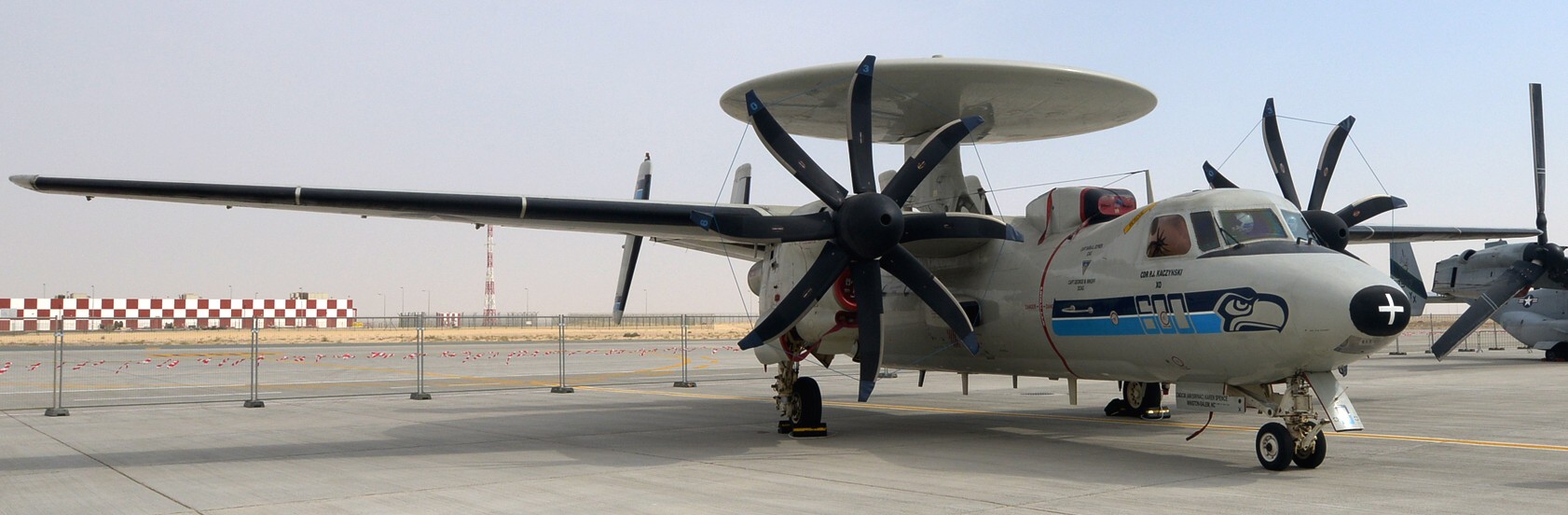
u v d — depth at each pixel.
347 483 9.45
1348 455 10.91
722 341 69.62
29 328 79.75
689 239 15.80
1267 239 10.08
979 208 14.22
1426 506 7.80
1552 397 18.62
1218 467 10.12
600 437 13.53
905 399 20.20
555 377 28.94
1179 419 15.63
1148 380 11.50
